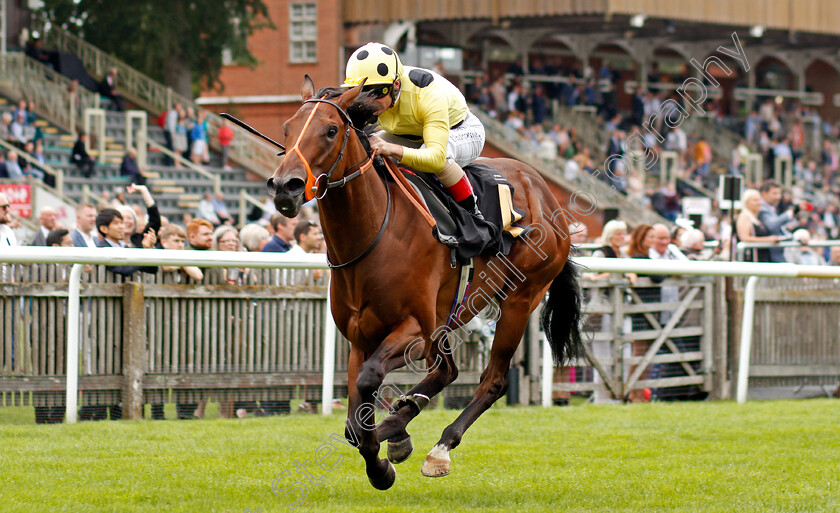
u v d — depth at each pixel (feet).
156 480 23.08
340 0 107.14
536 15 101.04
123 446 26.86
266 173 95.20
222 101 112.68
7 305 30.17
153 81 99.50
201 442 27.66
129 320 31.35
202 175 89.15
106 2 101.04
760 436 30.04
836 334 41.81
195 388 32.27
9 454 25.54
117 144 90.58
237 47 103.91
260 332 33.14
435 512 20.70
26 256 28.55
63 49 101.24
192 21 101.91
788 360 40.75
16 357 30.30
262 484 22.95
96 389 31.27
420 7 103.35
